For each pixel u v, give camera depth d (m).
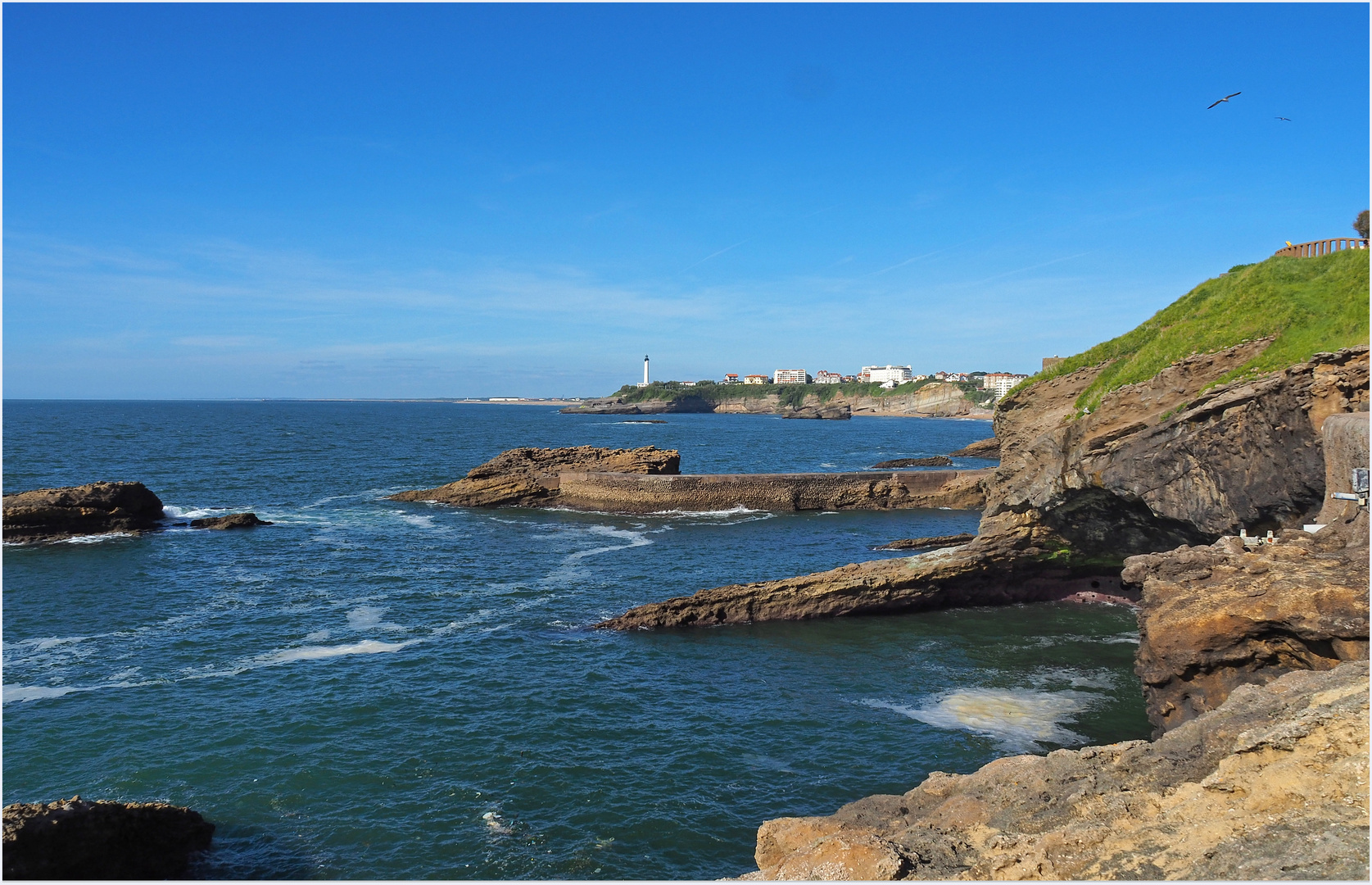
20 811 14.09
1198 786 10.39
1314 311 23.88
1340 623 15.47
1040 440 31.23
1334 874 7.63
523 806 18.34
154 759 20.33
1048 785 12.27
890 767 20.47
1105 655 29.41
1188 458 24.94
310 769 19.92
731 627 32.47
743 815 18.09
